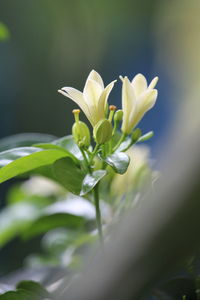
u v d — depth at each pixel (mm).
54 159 327
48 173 355
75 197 429
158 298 314
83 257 391
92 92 322
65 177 323
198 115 170
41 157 324
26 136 389
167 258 170
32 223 421
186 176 163
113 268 183
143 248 172
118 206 382
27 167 327
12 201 496
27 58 941
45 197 476
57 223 422
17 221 476
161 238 167
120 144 330
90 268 217
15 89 927
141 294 183
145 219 172
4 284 383
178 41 830
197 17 797
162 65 893
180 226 164
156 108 745
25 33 942
